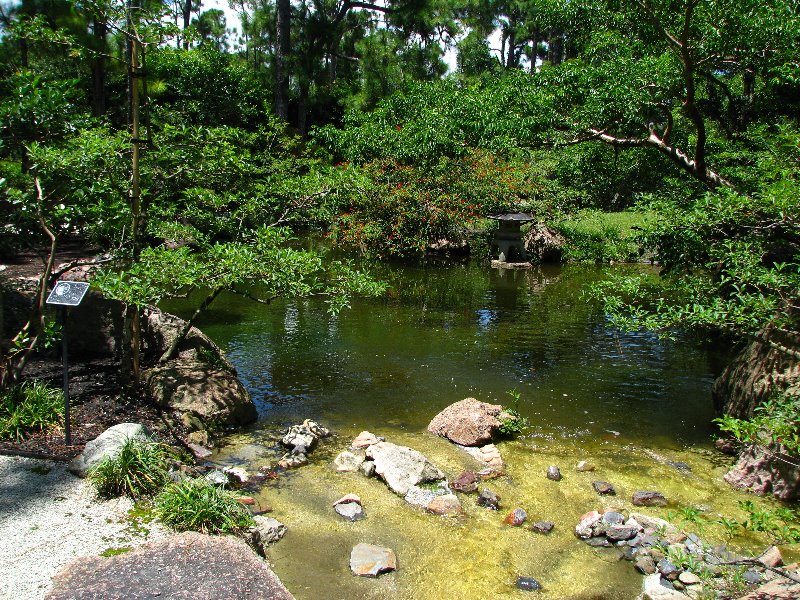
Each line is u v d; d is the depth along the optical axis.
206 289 11.94
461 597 3.68
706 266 6.54
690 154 10.16
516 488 5.04
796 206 4.52
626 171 12.61
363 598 3.64
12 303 7.20
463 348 8.79
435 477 5.05
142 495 4.13
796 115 11.42
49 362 6.87
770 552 4.00
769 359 5.55
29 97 5.46
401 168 14.61
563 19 9.74
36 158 5.56
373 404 6.71
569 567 4.02
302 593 3.65
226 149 6.98
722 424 3.88
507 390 7.23
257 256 5.90
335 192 7.59
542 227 16.88
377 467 5.14
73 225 6.42
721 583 3.79
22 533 3.64
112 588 3.14
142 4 7.00
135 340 6.12
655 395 7.18
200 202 7.38
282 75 22.47
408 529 4.38
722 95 12.24
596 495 4.95
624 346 9.08
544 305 11.64
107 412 5.61
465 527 4.43
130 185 6.52
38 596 3.07
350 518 4.48
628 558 4.13
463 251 17.23
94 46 14.18
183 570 3.32
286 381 7.31
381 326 9.84
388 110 13.81
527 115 9.06
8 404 5.21
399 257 16.03
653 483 5.16
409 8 23.88
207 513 3.86
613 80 8.40
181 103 18.25
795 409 4.27
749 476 5.08
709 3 7.63
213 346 7.17
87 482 4.27
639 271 14.97
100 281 5.36
